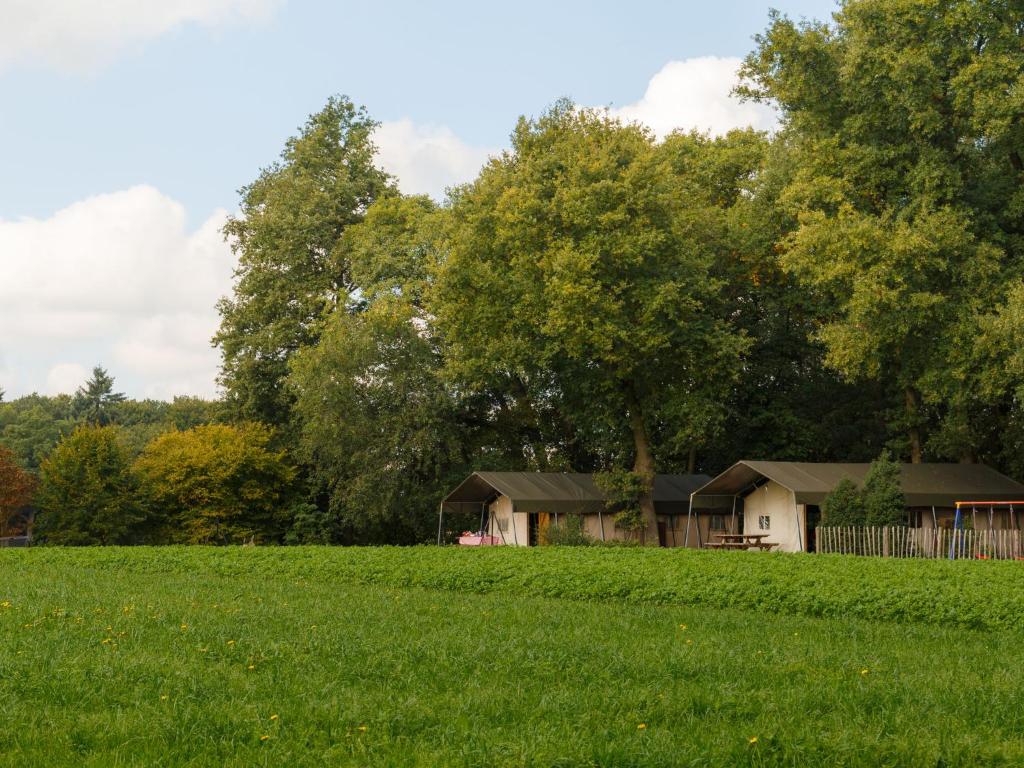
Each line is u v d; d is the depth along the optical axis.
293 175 62.91
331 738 9.72
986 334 37.75
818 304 49.81
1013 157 43.41
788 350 54.06
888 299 39.03
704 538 53.78
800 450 54.34
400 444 53.88
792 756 9.02
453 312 47.38
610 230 43.81
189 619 17.83
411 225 57.03
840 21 42.62
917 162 41.78
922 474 43.88
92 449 58.53
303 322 60.56
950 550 35.03
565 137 46.91
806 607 21.44
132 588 25.58
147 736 9.63
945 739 9.55
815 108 43.22
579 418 52.62
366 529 58.50
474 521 58.38
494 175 47.19
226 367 61.75
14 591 23.75
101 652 14.03
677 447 49.03
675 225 44.91
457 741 9.55
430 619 18.69
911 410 48.53
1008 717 10.55
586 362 48.28
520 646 14.87
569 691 11.61
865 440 55.66
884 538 36.72
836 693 11.55
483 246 47.09
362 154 64.06
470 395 55.72
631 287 44.31
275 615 18.88
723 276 51.00
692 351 46.19
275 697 11.27
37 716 10.27
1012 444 48.19
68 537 57.41
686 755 8.98
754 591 22.67
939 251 40.28
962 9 38.56
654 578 25.22
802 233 41.19
